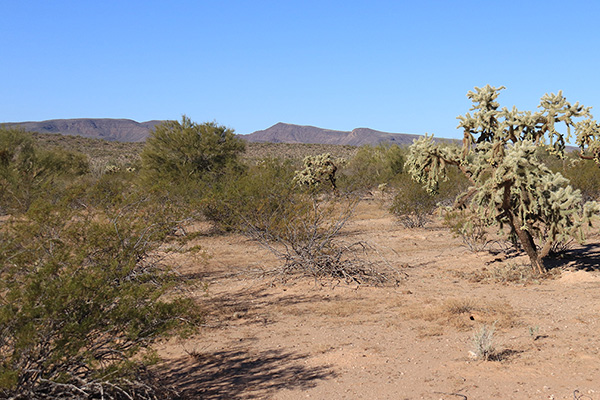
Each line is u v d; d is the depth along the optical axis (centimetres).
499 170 942
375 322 730
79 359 416
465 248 1451
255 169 1867
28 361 405
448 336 643
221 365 575
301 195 1242
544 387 461
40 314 398
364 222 2209
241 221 1226
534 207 943
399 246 1542
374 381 502
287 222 1084
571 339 602
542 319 703
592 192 2092
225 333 708
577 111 1005
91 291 428
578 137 1038
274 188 1468
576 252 1248
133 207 850
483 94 1035
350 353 593
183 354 621
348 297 895
